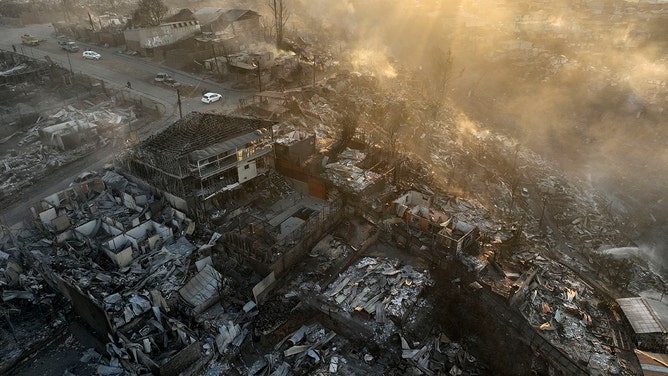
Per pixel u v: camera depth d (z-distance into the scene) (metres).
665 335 41.25
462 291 40.88
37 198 49.22
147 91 78.38
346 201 50.19
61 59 93.81
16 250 41.34
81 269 39.16
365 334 36.31
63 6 139.12
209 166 45.69
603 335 41.78
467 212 56.12
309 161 52.75
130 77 84.88
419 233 47.19
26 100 73.69
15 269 39.28
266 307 37.81
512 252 50.72
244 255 40.84
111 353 33.06
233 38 96.94
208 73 87.25
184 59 88.81
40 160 56.50
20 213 46.78
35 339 34.41
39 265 39.50
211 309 37.50
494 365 35.00
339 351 34.91
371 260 44.12
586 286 48.94
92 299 33.72
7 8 134.50
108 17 125.31
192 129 49.66
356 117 71.25
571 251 58.50
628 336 42.22
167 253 41.50
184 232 43.88
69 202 47.62
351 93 87.44
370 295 39.94
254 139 48.44
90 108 70.19
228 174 48.12
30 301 37.19
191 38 97.12
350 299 39.38
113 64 91.88
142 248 41.81
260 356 34.12
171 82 81.50
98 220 44.59
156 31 96.00
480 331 37.44
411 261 44.56
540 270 48.22
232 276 40.12
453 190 62.28
